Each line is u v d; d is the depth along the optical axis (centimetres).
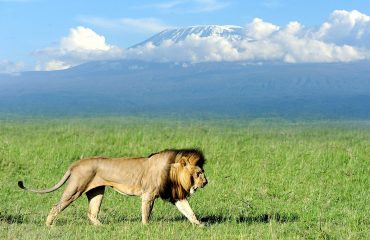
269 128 9762
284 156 2881
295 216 1716
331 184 2258
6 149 3038
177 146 3400
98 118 17388
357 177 2392
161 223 1530
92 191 1608
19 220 1627
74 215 1714
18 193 2075
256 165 2638
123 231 1448
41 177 2408
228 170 2547
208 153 2989
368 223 1628
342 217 1708
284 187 2186
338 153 2914
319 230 1465
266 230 1469
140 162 1595
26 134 4988
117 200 1961
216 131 7162
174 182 1584
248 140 4306
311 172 2481
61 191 2123
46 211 1766
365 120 18925
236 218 1659
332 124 13962
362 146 3681
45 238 1375
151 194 1580
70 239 1388
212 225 1548
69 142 3494
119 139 3719
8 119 14825
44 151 2953
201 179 1593
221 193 2067
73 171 1576
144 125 10056
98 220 1597
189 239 1379
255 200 1969
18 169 2555
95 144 3353
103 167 1581
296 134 6731
